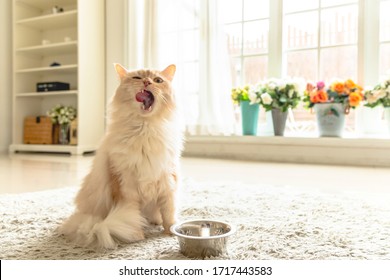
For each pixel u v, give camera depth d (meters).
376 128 2.94
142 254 0.85
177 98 1.11
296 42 3.31
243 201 1.44
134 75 1.05
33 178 2.11
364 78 2.96
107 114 1.08
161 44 3.55
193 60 3.46
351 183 1.92
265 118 3.42
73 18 3.95
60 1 4.13
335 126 2.87
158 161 0.99
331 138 2.84
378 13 2.92
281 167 2.64
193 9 3.47
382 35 2.95
